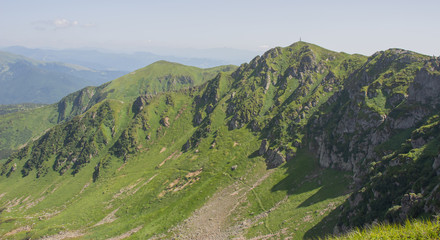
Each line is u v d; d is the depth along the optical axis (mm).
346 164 137375
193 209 161625
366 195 85562
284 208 124625
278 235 101500
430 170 74188
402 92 145625
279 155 179875
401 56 186000
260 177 171000
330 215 97250
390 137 122750
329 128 165000
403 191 75688
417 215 59812
